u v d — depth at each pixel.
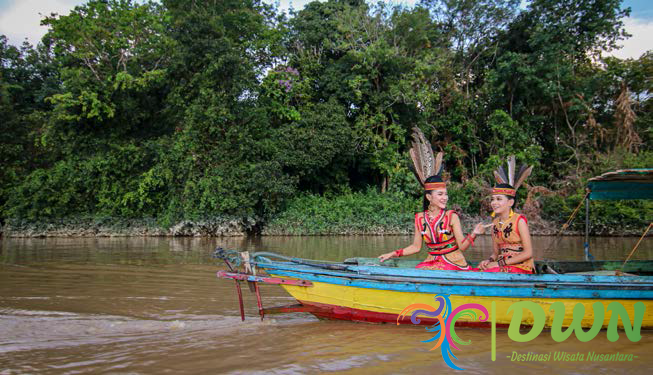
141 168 19.20
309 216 19.70
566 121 22.83
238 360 3.61
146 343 4.05
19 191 17.67
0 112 18.97
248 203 18.16
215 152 18.39
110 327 4.59
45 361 3.58
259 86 21.09
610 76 21.70
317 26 23.05
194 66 19.05
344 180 22.73
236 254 4.91
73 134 18.47
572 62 22.77
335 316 4.79
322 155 19.97
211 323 4.77
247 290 6.64
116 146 18.61
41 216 17.83
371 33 21.92
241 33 22.38
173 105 19.73
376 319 4.68
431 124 23.91
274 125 22.22
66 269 8.68
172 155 18.22
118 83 17.70
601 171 19.25
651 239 16.62
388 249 12.72
